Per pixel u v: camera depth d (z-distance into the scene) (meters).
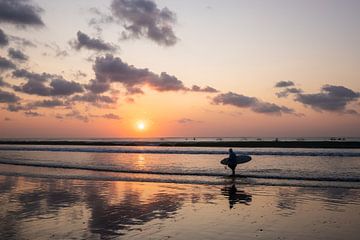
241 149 53.62
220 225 11.32
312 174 23.98
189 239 9.76
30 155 45.97
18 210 13.69
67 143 93.00
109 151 52.75
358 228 10.83
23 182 21.72
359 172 24.75
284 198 16.09
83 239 9.77
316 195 16.72
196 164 31.86
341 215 12.63
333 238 9.82
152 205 14.66
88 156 43.31
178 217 12.49
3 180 22.67
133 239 9.77
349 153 39.59
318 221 11.78
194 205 14.70
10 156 44.44
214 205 14.67
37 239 9.77
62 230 10.73
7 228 11.00
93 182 21.66
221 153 45.41
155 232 10.48
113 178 23.38
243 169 27.42
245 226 11.19
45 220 12.03
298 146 55.00
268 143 63.38
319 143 58.16
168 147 65.81
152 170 27.61
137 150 53.69
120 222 11.77
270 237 9.94
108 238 9.85
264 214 12.93
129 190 18.59
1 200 15.84
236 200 15.74
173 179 22.75
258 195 16.94
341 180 21.25
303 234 10.23
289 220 11.95
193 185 20.28
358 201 15.16
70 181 22.12
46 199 16.05
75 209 13.85
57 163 34.19
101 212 13.31
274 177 22.94
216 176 23.98
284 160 34.12
